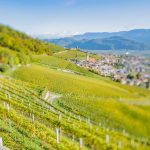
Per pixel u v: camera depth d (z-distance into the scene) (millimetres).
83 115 18297
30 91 30312
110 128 12414
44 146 23172
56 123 24812
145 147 9680
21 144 22484
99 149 13758
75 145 19047
